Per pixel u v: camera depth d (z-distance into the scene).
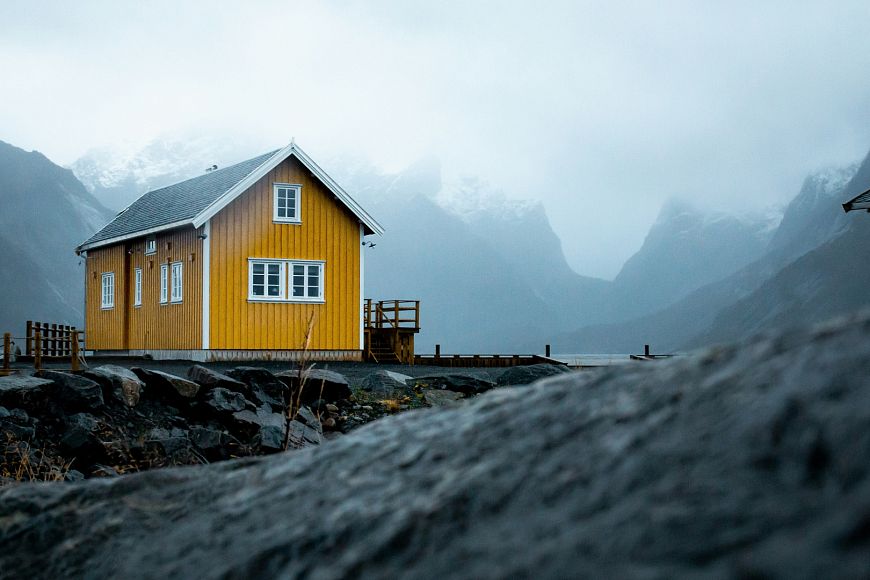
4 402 11.12
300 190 26.00
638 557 0.81
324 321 26.08
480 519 1.04
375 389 16.73
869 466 0.77
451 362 26.59
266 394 14.23
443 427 1.38
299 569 1.13
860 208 19.97
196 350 25.03
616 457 1.01
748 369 1.03
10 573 1.55
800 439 0.86
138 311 29.38
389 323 29.91
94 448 11.01
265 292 25.56
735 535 0.79
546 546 0.90
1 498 1.68
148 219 28.97
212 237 24.97
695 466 0.92
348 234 26.58
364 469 1.35
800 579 0.69
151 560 1.40
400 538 1.07
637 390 1.16
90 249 32.75
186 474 1.69
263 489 1.47
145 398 12.57
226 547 1.31
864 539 0.70
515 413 1.29
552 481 1.04
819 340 1.00
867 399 0.84
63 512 1.64
